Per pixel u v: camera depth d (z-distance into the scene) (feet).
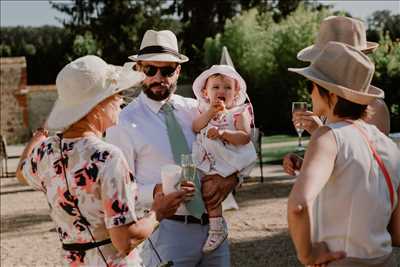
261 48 88.07
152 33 12.72
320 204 8.36
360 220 8.22
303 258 7.86
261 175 42.01
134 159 12.57
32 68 148.87
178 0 146.61
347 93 8.43
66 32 158.71
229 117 13.01
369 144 8.45
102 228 9.02
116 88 9.14
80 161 8.93
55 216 9.29
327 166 8.00
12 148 89.51
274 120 86.38
